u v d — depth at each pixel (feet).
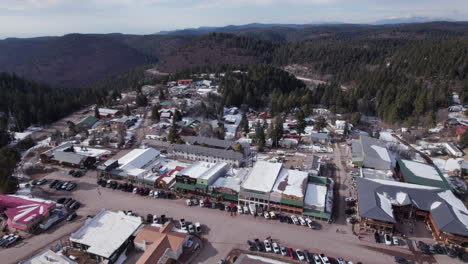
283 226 192.95
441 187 225.76
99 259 164.35
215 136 374.22
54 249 173.06
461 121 379.96
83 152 317.01
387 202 195.42
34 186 244.83
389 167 269.23
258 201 211.41
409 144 345.72
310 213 199.21
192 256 165.99
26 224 186.09
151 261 151.33
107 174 263.29
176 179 234.99
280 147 342.64
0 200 212.84
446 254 166.40
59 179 258.78
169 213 207.10
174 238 167.32
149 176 254.06
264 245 174.91
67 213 207.82
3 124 400.26
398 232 185.06
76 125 398.83
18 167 280.31
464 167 259.80
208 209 212.02
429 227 189.26
